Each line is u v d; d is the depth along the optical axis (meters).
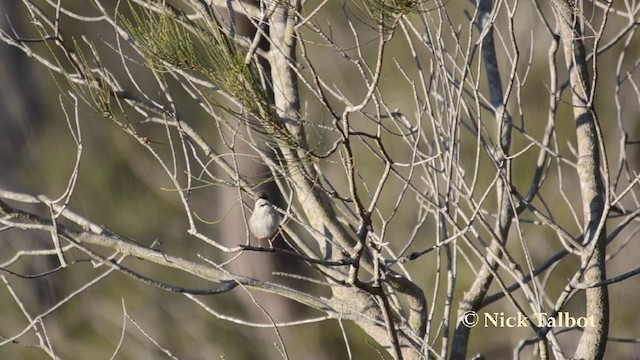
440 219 8.29
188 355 19.33
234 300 19.48
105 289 20.38
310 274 18.78
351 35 20.45
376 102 6.10
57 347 20.19
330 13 20.55
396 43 20.44
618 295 21.11
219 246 6.41
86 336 20.19
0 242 20.95
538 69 20.92
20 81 21.73
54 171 21.39
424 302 8.28
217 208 19.97
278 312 18.84
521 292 18.75
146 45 6.52
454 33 7.64
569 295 7.59
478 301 8.59
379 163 19.50
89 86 7.14
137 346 19.91
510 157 7.12
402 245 19.44
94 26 20.36
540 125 21.22
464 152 19.95
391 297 8.32
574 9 7.10
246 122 6.49
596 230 7.50
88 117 21.22
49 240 21.02
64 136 21.59
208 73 6.35
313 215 7.95
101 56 20.20
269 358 18.88
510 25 6.64
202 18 6.91
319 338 18.77
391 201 19.34
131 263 20.39
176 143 20.28
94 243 7.70
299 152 6.82
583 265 7.34
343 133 5.81
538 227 20.53
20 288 20.56
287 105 7.40
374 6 5.45
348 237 8.01
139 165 20.41
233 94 6.31
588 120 8.09
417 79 20.28
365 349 18.83
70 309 20.39
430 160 7.46
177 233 20.25
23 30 21.86
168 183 20.23
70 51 7.40
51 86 21.69
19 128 21.61
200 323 19.52
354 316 7.66
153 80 20.23
